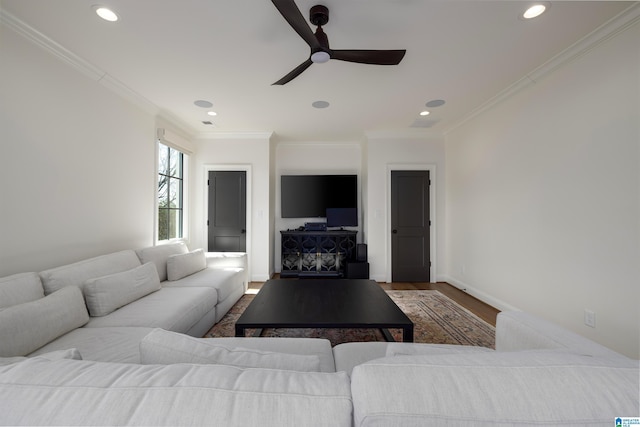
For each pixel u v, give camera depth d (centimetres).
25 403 47
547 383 49
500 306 306
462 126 390
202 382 52
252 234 439
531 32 192
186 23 184
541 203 249
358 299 228
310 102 318
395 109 340
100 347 140
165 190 377
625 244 181
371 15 176
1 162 176
